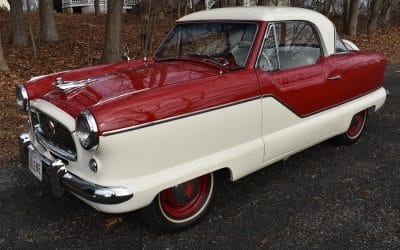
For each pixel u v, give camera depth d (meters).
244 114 3.29
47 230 3.25
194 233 3.21
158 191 2.83
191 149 3.00
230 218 3.40
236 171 3.33
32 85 3.61
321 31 4.14
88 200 2.78
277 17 3.67
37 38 14.34
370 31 17.20
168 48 4.23
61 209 3.57
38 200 3.71
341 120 4.36
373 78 4.82
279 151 3.70
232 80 3.24
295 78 3.72
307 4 21.39
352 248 2.99
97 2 23.05
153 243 3.08
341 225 3.28
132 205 2.75
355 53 4.62
